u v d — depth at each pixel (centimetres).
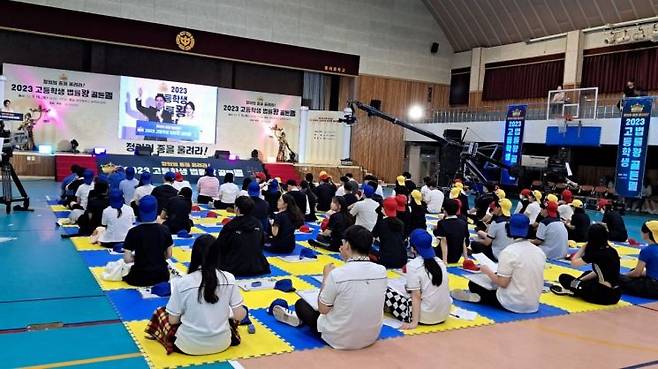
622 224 1148
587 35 2223
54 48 2028
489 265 571
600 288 604
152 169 1989
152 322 420
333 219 826
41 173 1839
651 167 2066
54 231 858
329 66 2462
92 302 510
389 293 502
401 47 2636
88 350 398
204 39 2194
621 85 2103
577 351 452
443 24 2698
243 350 411
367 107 1898
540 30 2369
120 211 750
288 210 795
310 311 447
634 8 2017
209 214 1107
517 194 2148
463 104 2733
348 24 2494
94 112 2027
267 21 2314
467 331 485
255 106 2291
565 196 1183
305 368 382
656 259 645
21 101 1914
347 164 2397
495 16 2462
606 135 1806
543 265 557
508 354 434
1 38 1942
